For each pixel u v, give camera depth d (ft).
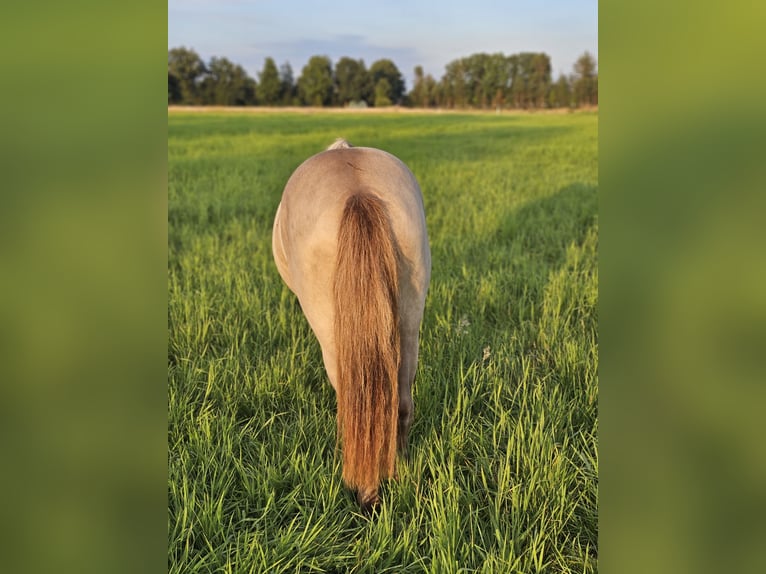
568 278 14.57
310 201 7.17
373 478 6.97
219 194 27.09
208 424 8.82
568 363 10.53
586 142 54.49
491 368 10.51
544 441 8.22
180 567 6.51
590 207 22.99
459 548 6.94
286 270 9.30
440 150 47.83
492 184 29.22
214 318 12.80
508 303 13.71
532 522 7.25
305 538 7.00
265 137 62.13
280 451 8.46
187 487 7.42
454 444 8.52
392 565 6.89
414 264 7.18
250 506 7.81
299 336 12.16
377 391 6.72
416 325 7.65
